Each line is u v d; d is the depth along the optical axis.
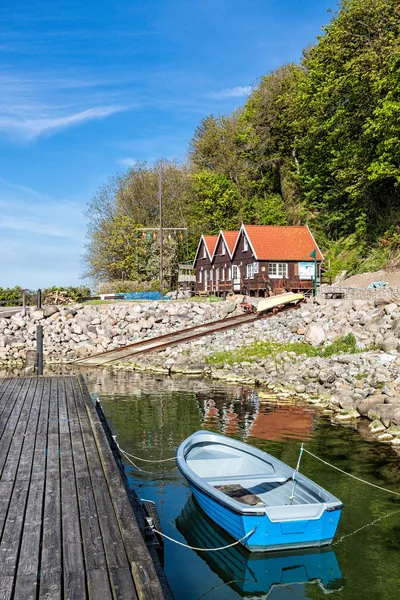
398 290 31.31
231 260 47.50
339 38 40.25
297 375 22.03
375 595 6.73
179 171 69.19
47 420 11.34
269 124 60.00
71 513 6.31
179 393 21.05
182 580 7.17
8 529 5.88
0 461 8.41
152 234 60.38
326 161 50.53
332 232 50.31
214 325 32.41
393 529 8.55
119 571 4.88
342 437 14.12
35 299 45.47
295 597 6.72
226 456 10.61
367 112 40.25
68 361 31.31
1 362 32.56
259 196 63.88
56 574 4.89
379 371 18.88
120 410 18.02
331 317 27.27
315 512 7.50
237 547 7.74
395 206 42.69
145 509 8.52
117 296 48.06
